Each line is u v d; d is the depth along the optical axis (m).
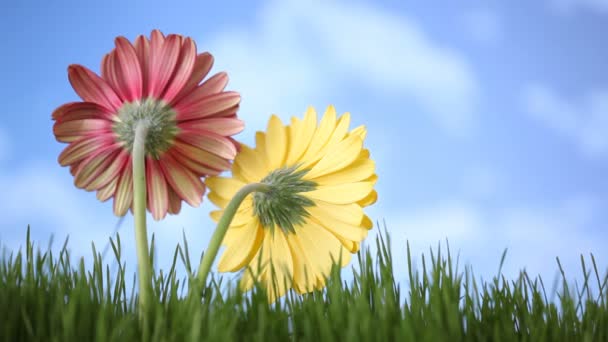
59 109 0.57
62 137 0.57
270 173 0.60
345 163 0.59
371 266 0.52
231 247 0.60
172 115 0.57
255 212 0.60
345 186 0.59
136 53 0.58
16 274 0.52
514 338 0.50
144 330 0.48
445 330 0.48
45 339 0.48
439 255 0.52
